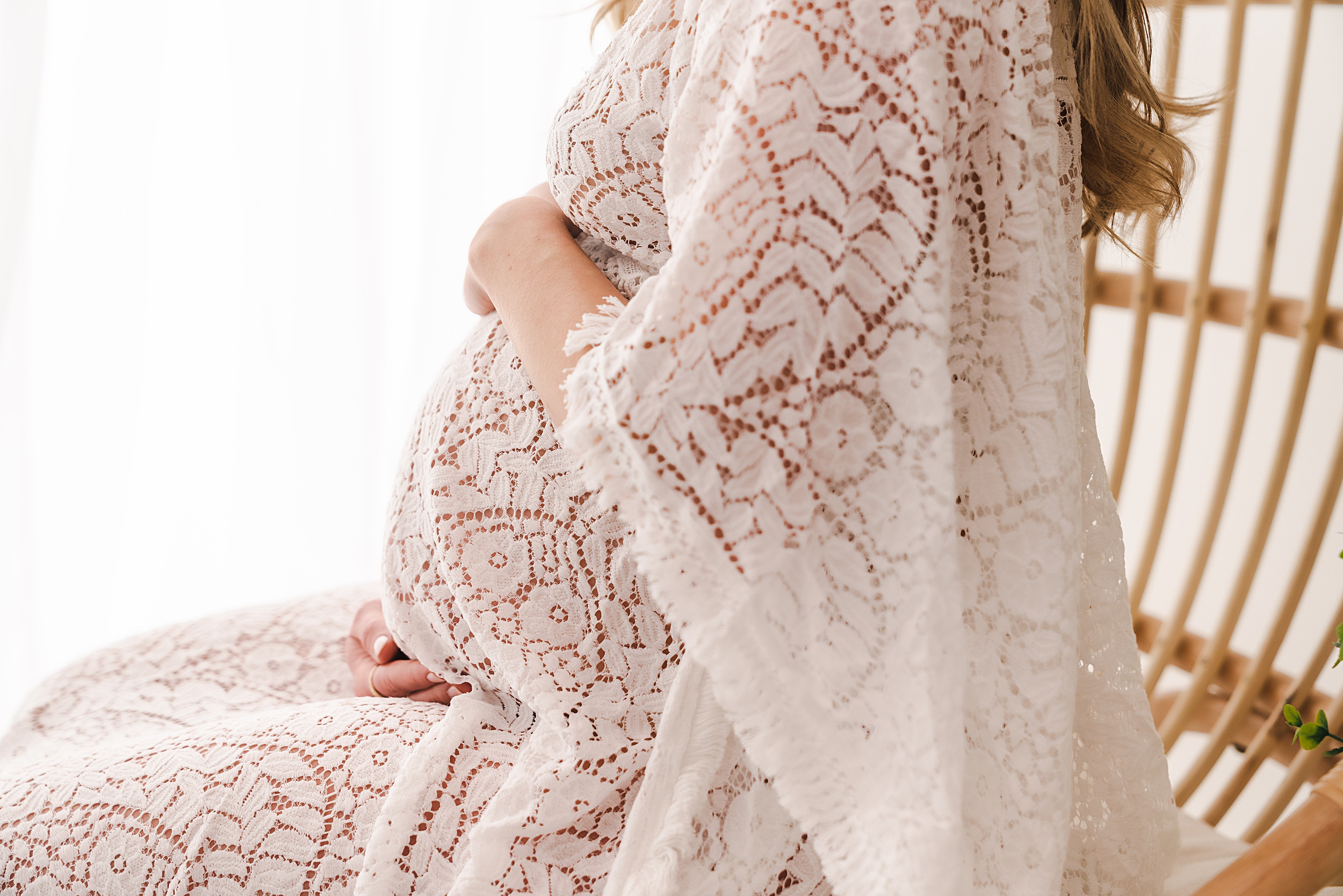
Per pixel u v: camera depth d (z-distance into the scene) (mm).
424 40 1667
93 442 1645
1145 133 639
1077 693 636
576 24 1755
